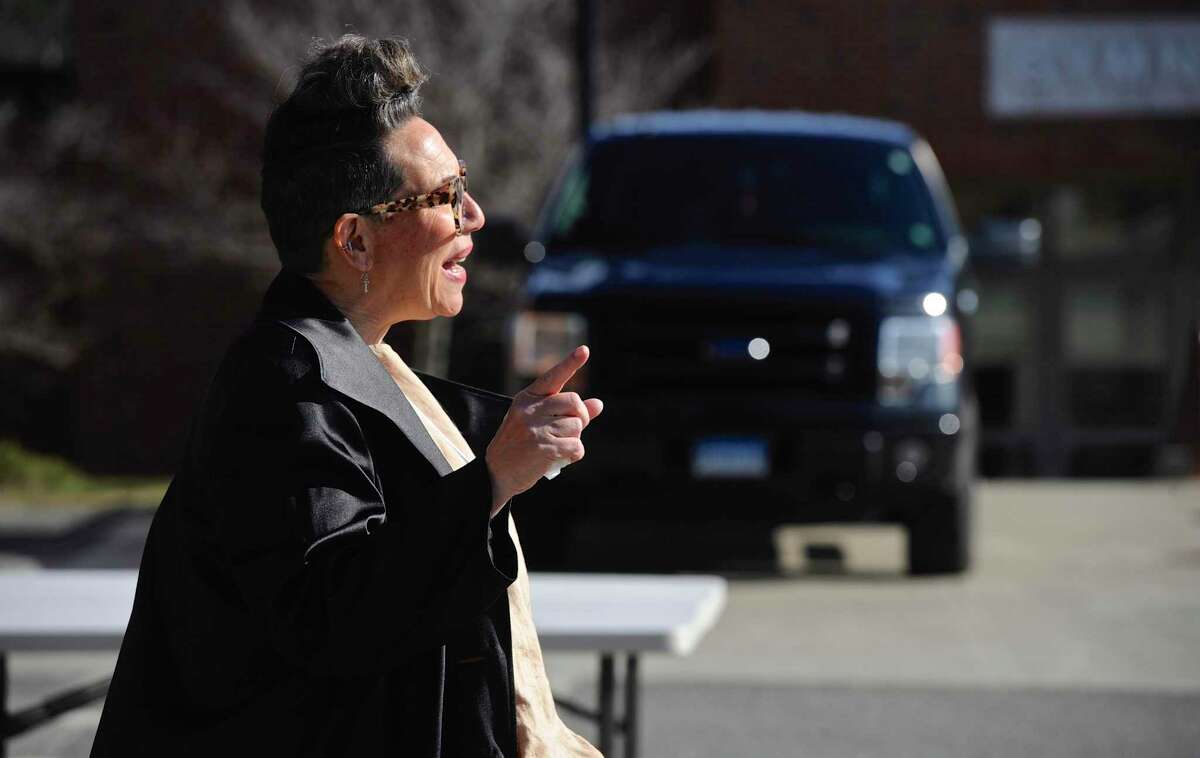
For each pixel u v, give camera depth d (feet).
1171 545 79.51
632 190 72.64
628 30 142.00
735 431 63.21
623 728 32.58
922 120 138.41
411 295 16.52
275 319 15.74
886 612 62.59
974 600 64.59
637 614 27.09
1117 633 58.95
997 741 45.14
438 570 14.42
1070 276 141.38
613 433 63.41
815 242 70.44
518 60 136.98
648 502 63.87
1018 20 137.59
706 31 142.20
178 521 15.31
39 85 145.38
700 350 63.82
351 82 16.01
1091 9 137.59
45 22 145.59
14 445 132.77
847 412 63.31
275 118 16.26
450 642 15.48
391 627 14.32
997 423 142.92
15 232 132.26
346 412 15.16
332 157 15.97
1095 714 48.06
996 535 83.05
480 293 131.34
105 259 143.95
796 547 78.95
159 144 142.10
